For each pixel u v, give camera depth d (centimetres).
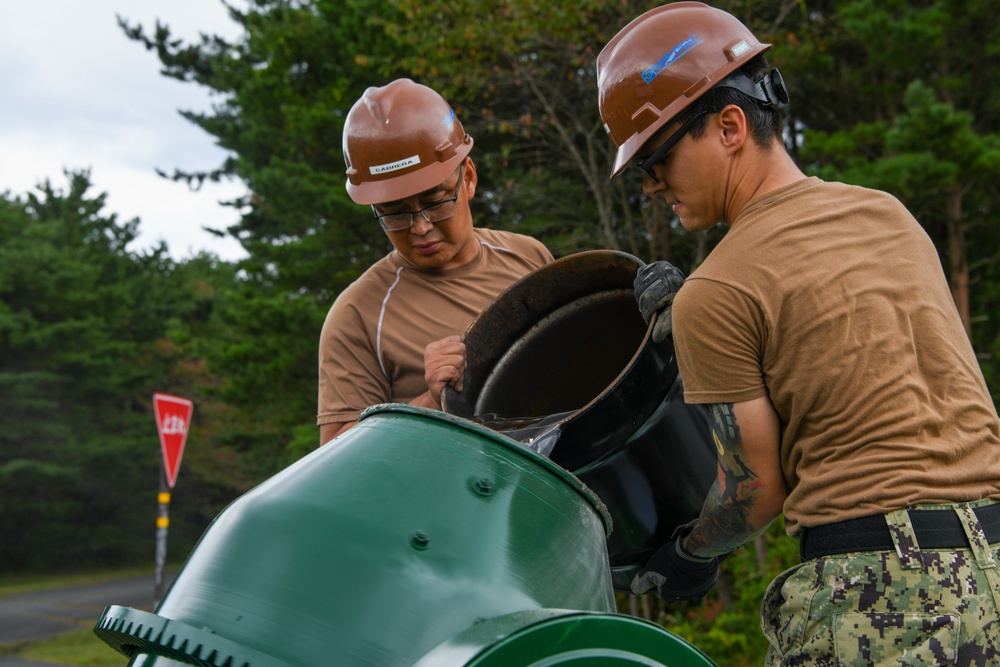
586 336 271
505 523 169
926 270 198
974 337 1234
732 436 194
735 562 1115
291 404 1627
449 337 278
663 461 218
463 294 288
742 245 193
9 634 1684
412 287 288
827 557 182
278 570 159
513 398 269
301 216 1539
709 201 209
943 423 184
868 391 182
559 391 271
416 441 178
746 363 190
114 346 3388
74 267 3456
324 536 162
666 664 160
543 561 169
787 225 193
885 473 179
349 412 279
